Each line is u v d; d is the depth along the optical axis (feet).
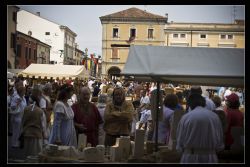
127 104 25.50
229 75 19.79
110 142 25.11
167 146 23.53
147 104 40.65
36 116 25.73
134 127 38.27
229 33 215.10
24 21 233.76
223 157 22.25
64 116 24.47
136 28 244.83
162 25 242.78
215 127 17.87
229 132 23.11
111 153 22.07
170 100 26.27
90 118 25.68
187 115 18.04
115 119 25.13
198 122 17.70
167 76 19.92
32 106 25.93
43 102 31.50
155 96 25.44
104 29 246.88
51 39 243.19
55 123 24.41
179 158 20.99
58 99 25.03
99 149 21.21
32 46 173.58
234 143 22.98
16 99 33.94
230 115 23.71
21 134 25.68
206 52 20.74
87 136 25.49
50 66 78.59
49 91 33.04
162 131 25.90
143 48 20.81
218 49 20.83
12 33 119.75
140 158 21.33
